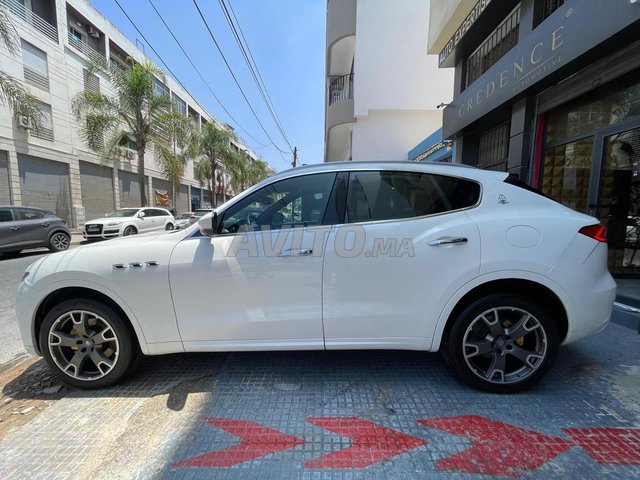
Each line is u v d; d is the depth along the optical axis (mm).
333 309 2572
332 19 16172
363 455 1985
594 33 4270
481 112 7398
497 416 2318
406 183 2680
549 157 6113
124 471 1888
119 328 2621
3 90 11141
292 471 1877
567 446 2033
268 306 2586
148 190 26188
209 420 2307
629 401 2473
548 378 2779
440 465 1906
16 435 2195
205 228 2559
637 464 1898
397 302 2555
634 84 4516
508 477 1819
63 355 2703
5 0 14500
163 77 16344
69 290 2715
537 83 5598
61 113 17812
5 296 5750
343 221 2623
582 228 2533
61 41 17734
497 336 2555
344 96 18344
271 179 2744
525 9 6047
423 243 2525
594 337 3520
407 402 2488
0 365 3248
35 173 16594
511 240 2479
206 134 27562
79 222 18891
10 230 9555
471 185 2678
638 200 4883
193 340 2633
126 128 17656
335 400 2521
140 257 2592
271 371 2945
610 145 4977
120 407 2473
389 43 14406
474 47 8578
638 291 4500
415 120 15016
